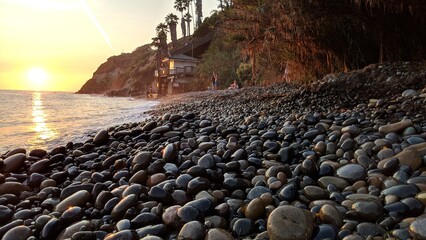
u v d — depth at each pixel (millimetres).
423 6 7973
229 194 3162
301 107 7980
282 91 12305
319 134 4875
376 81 8008
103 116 14594
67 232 2572
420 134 4141
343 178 3170
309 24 9875
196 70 50094
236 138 5203
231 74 34500
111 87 122125
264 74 16938
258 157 4203
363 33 9938
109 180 3936
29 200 3357
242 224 2416
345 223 2283
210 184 3270
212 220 2531
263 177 3389
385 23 9273
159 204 2801
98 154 5195
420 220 2029
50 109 21203
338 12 9422
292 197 2814
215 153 4375
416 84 7297
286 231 2127
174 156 4137
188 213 2510
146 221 2576
